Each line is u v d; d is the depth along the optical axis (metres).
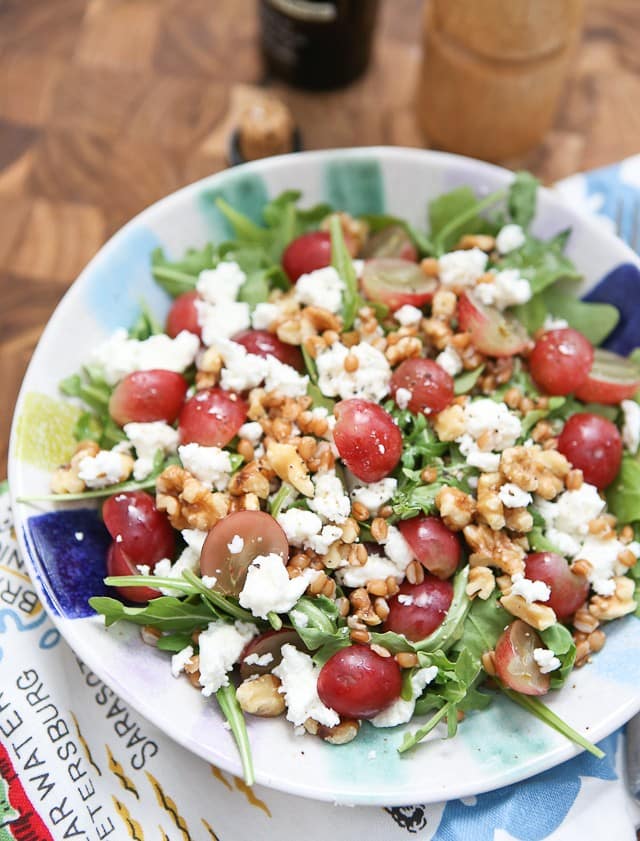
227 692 0.22
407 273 0.27
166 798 0.25
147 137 0.33
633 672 0.23
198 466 0.24
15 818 0.24
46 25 0.35
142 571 0.23
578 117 0.34
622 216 0.31
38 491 0.24
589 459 0.25
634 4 0.36
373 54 0.35
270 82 0.35
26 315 0.30
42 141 0.33
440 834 0.24
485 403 0.25
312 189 0.28
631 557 0.24
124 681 0.22
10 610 0.25
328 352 0.25
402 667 0.23
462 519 0.23
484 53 0.30
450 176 0.27
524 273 0.26
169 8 0.35
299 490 0.23
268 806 0.24
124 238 0.26
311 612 0.23
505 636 0.23
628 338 0.26
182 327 0.26
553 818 0.24
